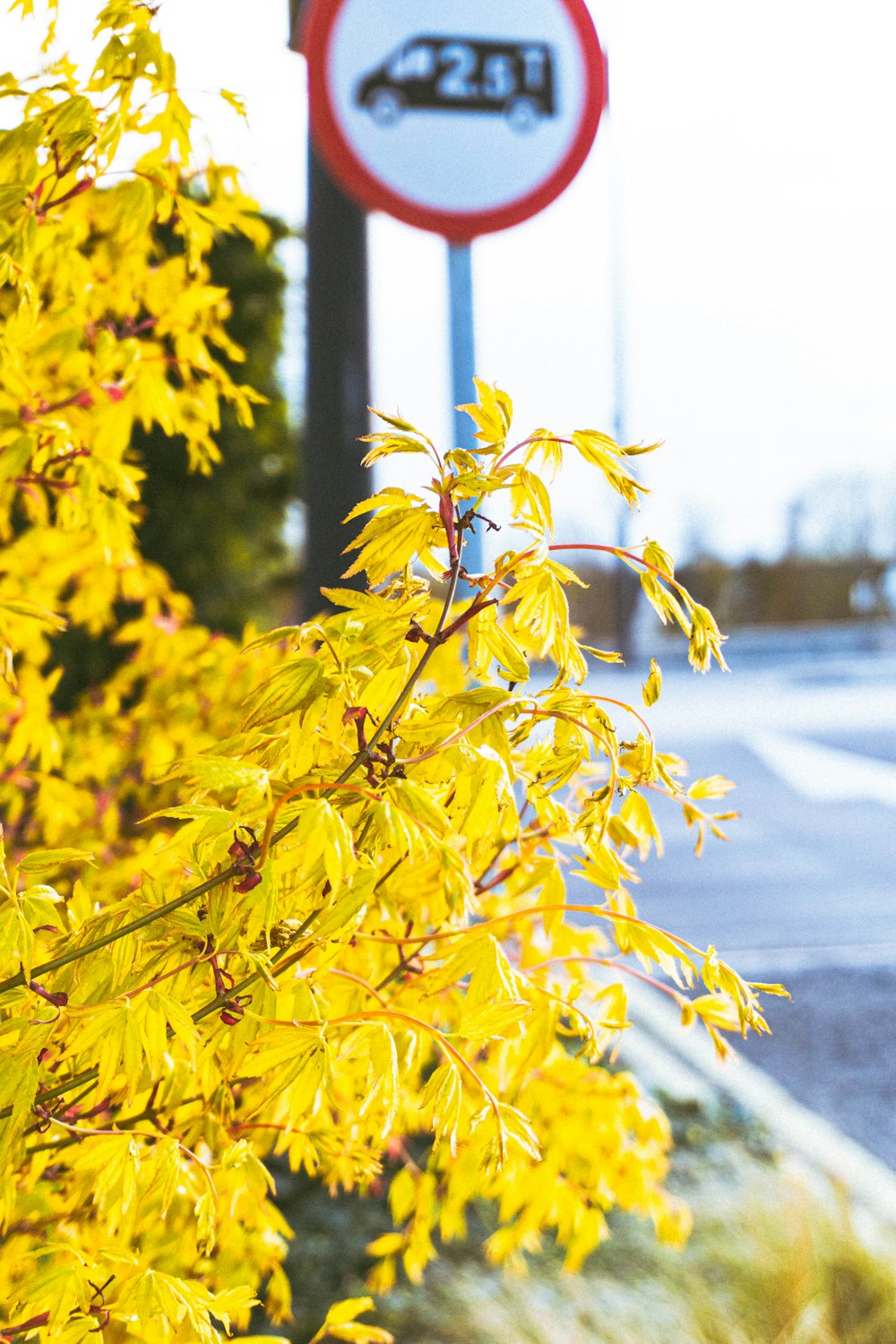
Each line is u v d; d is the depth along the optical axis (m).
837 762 27.56
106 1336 5.67
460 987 5.99
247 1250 6.09
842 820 21.61
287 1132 5.88
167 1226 5.93
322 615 5.93
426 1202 6.15
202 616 14.05
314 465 7.95
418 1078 6.21
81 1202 5.88
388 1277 6.20
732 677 48.81
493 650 5.59
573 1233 6.55
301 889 5.49
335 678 5.50
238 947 5.30
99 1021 5.26
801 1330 7.23
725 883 17.50
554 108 6.68
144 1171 5.59
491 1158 5.48
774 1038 11.23
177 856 5.53
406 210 6.63
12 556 6.73
